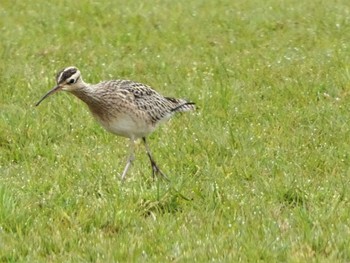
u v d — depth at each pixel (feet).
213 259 36.06
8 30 80.43
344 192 43.32
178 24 82.53
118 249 37.06
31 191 43.88
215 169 46.73
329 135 51.93
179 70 66.74
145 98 46.09
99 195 43.50
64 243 38.17
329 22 81.92
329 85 61.26
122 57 71.41
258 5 90.27
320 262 36.06
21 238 38.55
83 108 57.36
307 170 46.80
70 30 80.48
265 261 36.35
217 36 78.13
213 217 40.42
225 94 59.11
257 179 45.34
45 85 62.13
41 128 53.78
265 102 58.54
